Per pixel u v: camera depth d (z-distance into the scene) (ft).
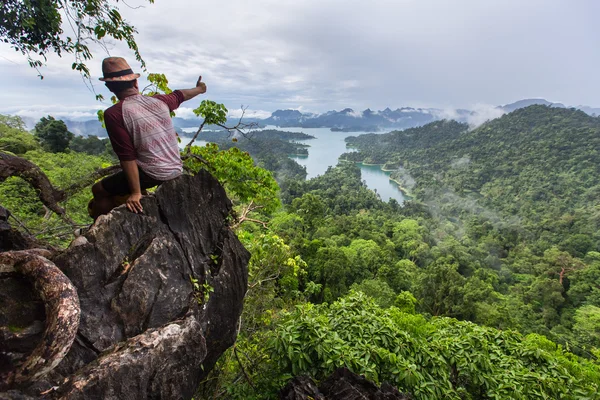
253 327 20.57
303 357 15.46
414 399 15.29
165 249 8.57
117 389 6.62
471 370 17.72
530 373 17.80
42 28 11.34
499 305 107.86
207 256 10.04
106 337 7.17
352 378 14.28
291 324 17.02
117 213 7.99
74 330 5.82
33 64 12.30
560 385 17.48
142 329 7.73
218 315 10.02
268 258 21.93
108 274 7.58
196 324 8.16
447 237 220.84
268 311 21.63
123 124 7.68
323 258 94.58
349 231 184.55
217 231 10.65
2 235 8.35
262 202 19.66
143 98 8.04
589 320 106.93
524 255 194.59
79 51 12.04
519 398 16.47
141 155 8.18
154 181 8.71
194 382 8.50
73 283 7.04
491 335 21.62
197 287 9.02
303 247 102.47
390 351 17.44
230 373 17.72
